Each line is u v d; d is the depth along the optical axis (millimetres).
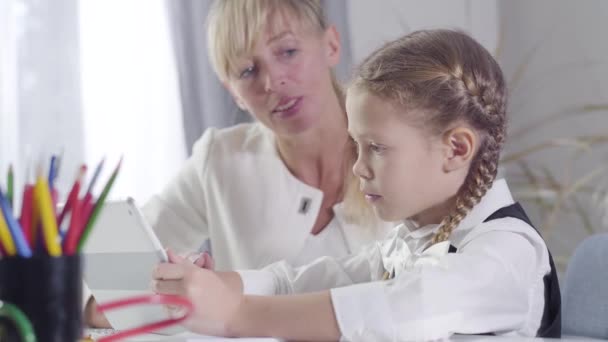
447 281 854
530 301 952
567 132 2688
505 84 1078
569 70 2686
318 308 838
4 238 562
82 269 588
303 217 1513
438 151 965
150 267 872
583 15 2658
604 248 1099
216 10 1479
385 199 982
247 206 1539
